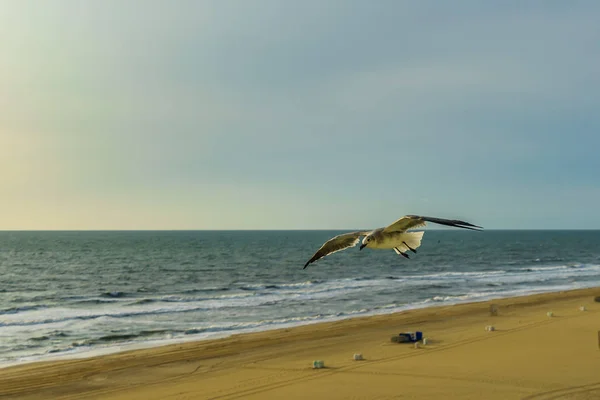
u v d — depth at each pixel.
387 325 33.41
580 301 44.00
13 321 36.59
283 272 83.12
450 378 19.89
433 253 138.38
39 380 21.50
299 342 28.28
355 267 93.25
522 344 25.61
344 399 17.81
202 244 198.25
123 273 82.25
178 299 49.41
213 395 18.92
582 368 20.89
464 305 43.12
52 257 120.12
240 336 30.50
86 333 32.22
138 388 20.19
